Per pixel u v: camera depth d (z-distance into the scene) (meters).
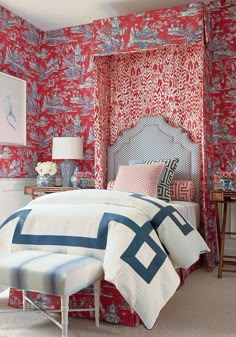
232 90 4.14
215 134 4.21
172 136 4.24
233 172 3.74
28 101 4.87
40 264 2.05
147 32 4.00
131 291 2.10
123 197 2.66
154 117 4.35
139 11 4.48
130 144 4.45
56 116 5.02
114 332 2.23
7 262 2.12
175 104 4.32
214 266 3.93
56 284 1.93
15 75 4.61
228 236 4.16
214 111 4.21
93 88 4.76
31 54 4.92
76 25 4.94
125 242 2.22
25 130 4.74
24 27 4.77
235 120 4.12
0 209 4.34
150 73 4.47
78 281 2.02
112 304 2.38
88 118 4.85
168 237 2.49
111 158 4.54
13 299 2.64
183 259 2.49
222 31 4.20
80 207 2.56
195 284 3.26
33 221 2.55
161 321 2.39
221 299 2.83
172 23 3.90
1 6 4.37
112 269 2.14
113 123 4.63
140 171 3.76
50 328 2.29
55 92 5.04
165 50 4.39
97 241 2.32
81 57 4.91
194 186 4.04
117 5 4.33
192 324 2.34
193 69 4.22
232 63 4.15
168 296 2.23
